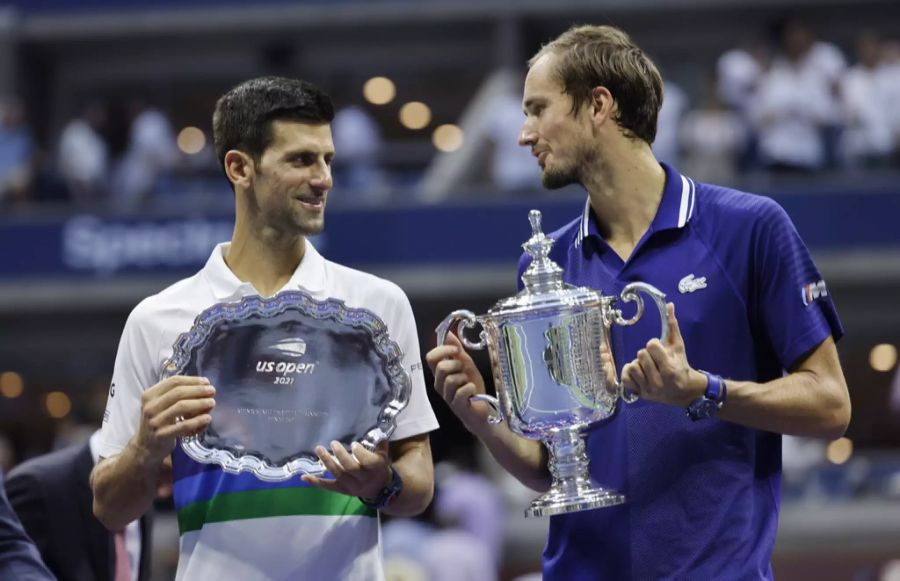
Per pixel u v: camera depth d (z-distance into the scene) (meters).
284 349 9.16
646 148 9.56
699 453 9.16
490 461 31.50
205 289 9.55
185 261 38.69
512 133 37.75
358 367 9.19
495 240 37.53
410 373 9.59
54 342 40.94
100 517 9.34
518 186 37.62
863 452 31.98
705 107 37.31
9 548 9.34
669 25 49.12
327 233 38.06
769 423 8.75
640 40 49.50
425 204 37.69
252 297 9.17
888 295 37.06
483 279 37.38
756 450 9.36
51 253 39.12
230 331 9.15
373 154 40.75
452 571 22.89
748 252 9.24
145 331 9.45
